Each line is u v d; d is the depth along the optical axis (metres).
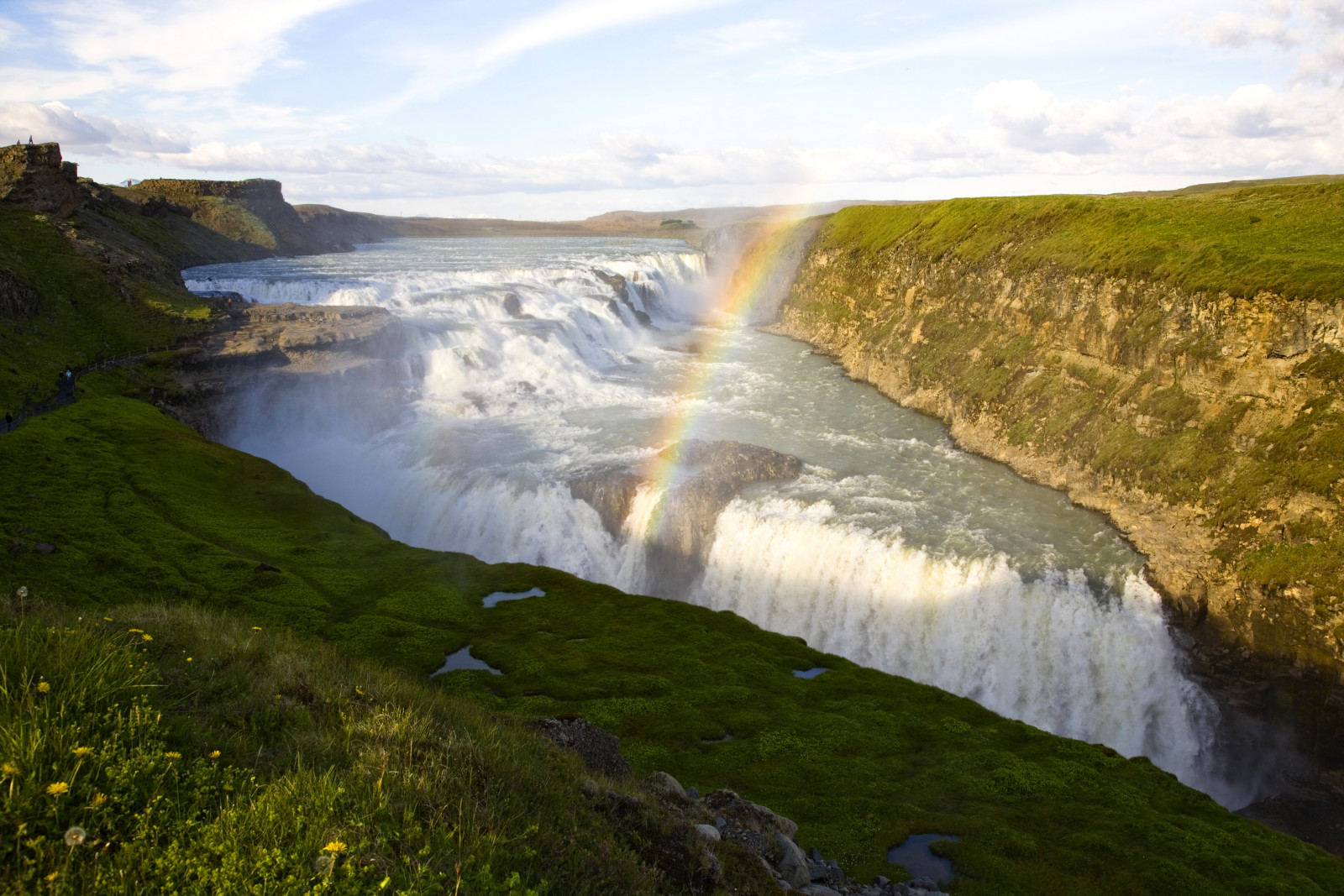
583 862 10.29
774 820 17.06
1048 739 28.27
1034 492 59.62
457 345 84.06
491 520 58.03
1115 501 55.53
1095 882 19.78
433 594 37.75
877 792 23.83
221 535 41.81
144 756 9.05
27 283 70.75
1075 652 45.50
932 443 70.38
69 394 60.44
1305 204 68.69
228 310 81.25
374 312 84.00
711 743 26.47
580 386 85.12
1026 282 75.50
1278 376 51.16
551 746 15.00
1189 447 53.78
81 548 36.09
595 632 35.44
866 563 50.41
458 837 9.39
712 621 37.69
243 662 14.12
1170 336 58.69
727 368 97.56
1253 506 47.50
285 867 8.02
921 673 48.66
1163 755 43.91
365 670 17.64
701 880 11.81
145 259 91.94
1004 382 71.50
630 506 56.97
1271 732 41.53
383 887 7.82
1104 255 68.88
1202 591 45.69
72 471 45.34
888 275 103.69
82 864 7.44
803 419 76.38
